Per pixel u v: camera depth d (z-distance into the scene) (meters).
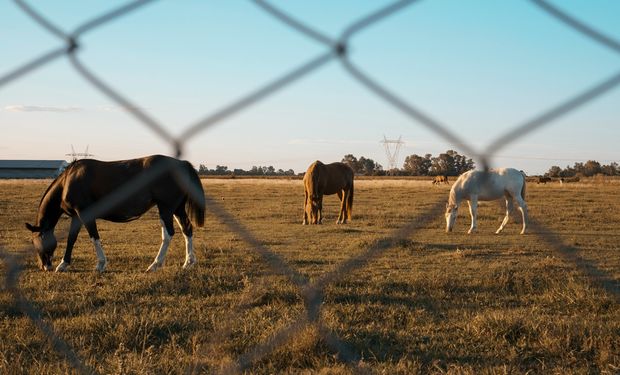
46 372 4.05
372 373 4.14
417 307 6.32
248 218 19.19
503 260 9.96
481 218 18.38
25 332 5.07
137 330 5.09
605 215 18.98
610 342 4.78
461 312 6.08
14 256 2.80
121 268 9.23
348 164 18.75
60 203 9.02
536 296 6.80
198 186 4.29
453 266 9.26
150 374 4.00
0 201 24.23
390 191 34.12
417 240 12.85
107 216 9.05
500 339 5.01
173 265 9.04
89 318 5.32
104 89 1.60
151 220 18.58
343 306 6.14
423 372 4.34
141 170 8.88
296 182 46.19
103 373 4.09
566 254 2.04
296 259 9.86
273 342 4.44
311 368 4.27
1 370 4.07
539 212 20.00
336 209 23.02
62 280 7.82
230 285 7.33
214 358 4.26
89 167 8.87
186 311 6.03
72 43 1.61
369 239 12.58
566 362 4.50
